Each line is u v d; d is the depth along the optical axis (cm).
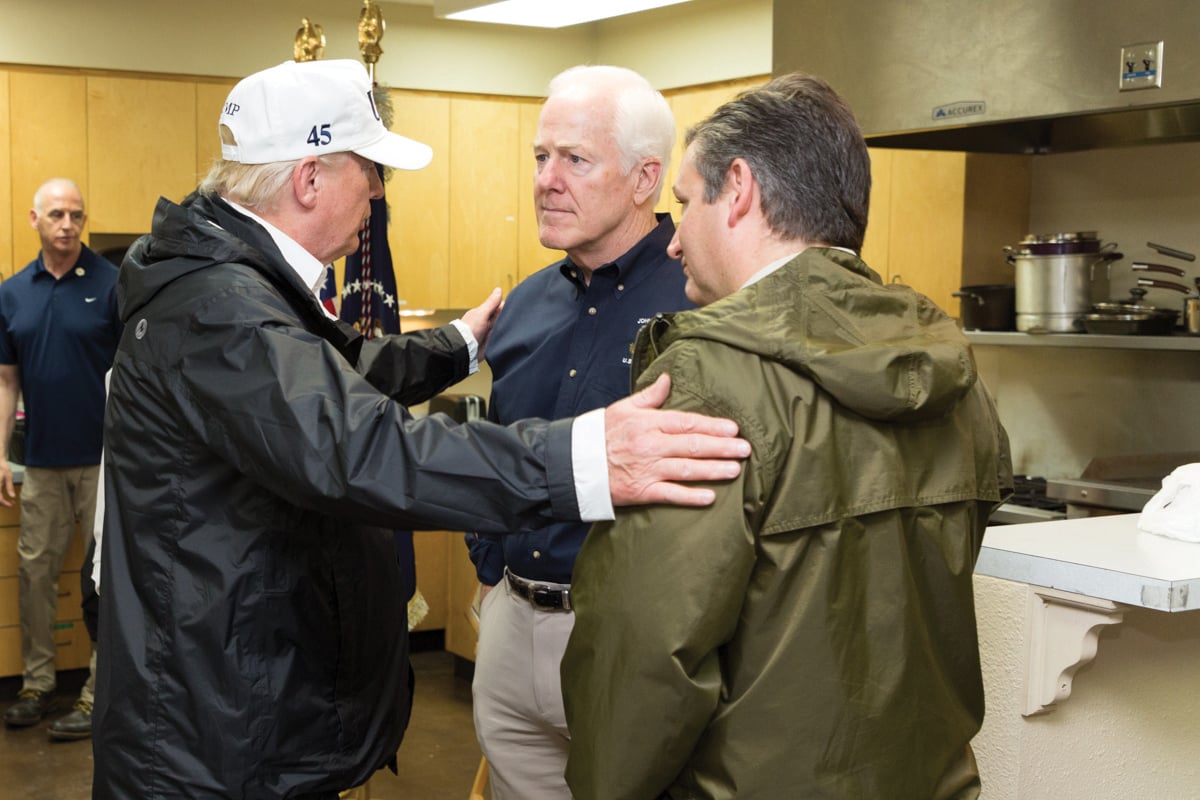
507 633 196
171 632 144
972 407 127
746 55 523
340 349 155
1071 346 329
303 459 132
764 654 112
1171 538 163
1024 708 160
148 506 146
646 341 127
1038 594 158
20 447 469
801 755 110
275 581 145
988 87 296
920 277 408
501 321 211
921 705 116
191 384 140
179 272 147
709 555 110
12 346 441
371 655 157
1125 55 269
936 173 398
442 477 129
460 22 579
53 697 461
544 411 199
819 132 124
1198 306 317
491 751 201
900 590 115
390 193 567
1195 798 185
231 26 542
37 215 436
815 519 111
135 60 527
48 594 451
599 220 189
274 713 145
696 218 130
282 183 156
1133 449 362
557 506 122
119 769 146
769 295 118
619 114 188
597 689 114
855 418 114
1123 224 366
